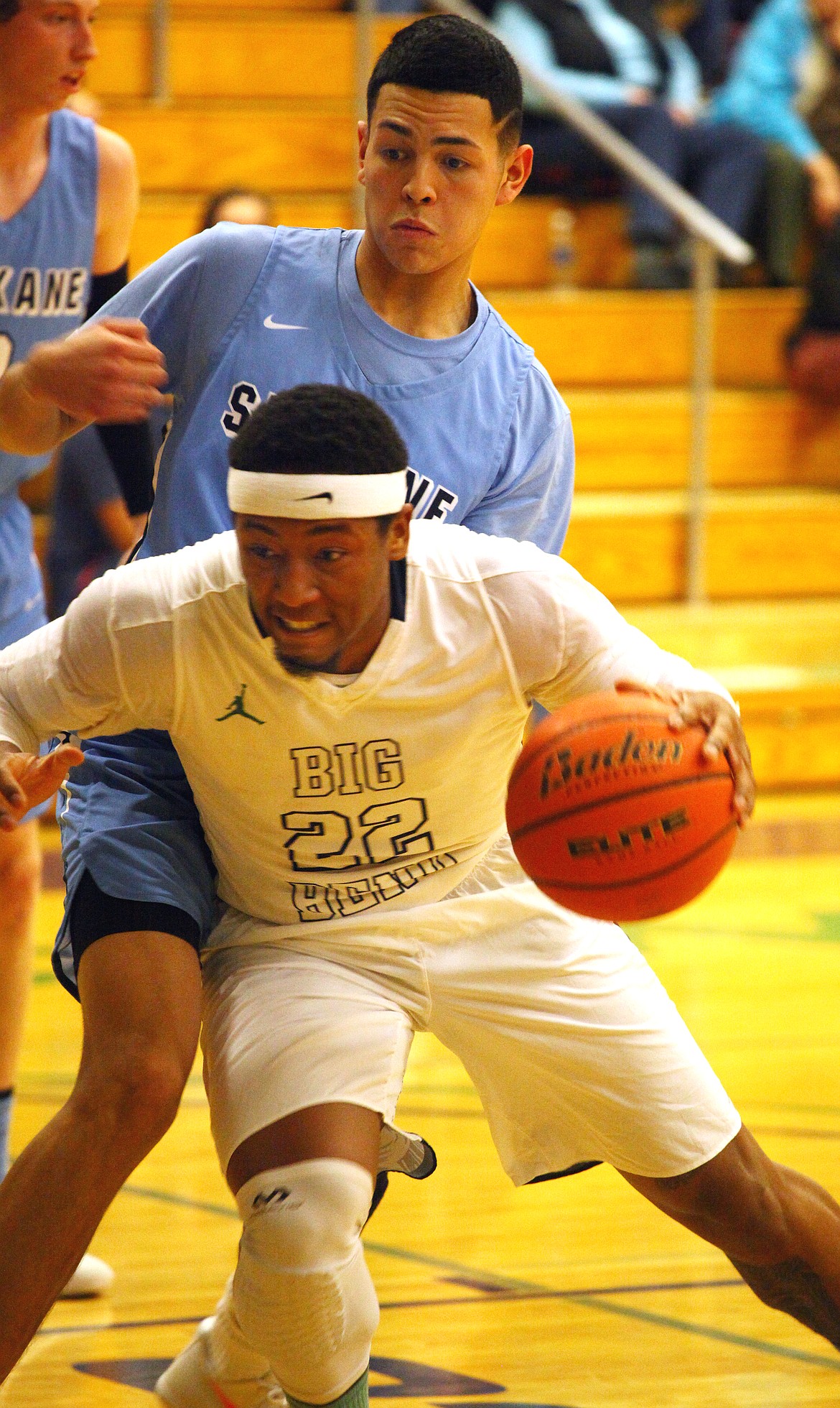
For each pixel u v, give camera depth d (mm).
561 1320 5625
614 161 13688
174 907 4207
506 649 3877
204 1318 5688
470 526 4652
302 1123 3912
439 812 4117
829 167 14977
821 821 11844
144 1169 7086
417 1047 8625
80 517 9961
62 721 3994
